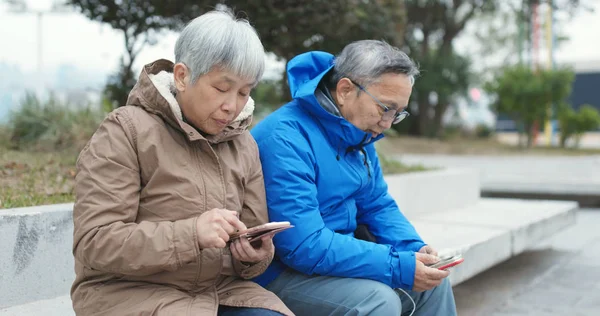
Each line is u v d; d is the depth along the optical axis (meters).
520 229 4.25
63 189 3.58
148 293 1.66
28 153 4.71
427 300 2.23
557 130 23.17
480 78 22.72
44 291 2.66
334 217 2.21
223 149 1.81
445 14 20.75
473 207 5.50
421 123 22.45
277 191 1.99
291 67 2.25
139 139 1.65
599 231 6.35
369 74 2.08
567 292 4.00
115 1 5.79
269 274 2.11
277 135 2.06
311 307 1.99
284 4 5.20
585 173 11.23
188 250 1.53
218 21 1.65
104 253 1.55
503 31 24.88
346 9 5.34
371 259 1.98
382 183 2.47
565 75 19.97
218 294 1.82
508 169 12.30
